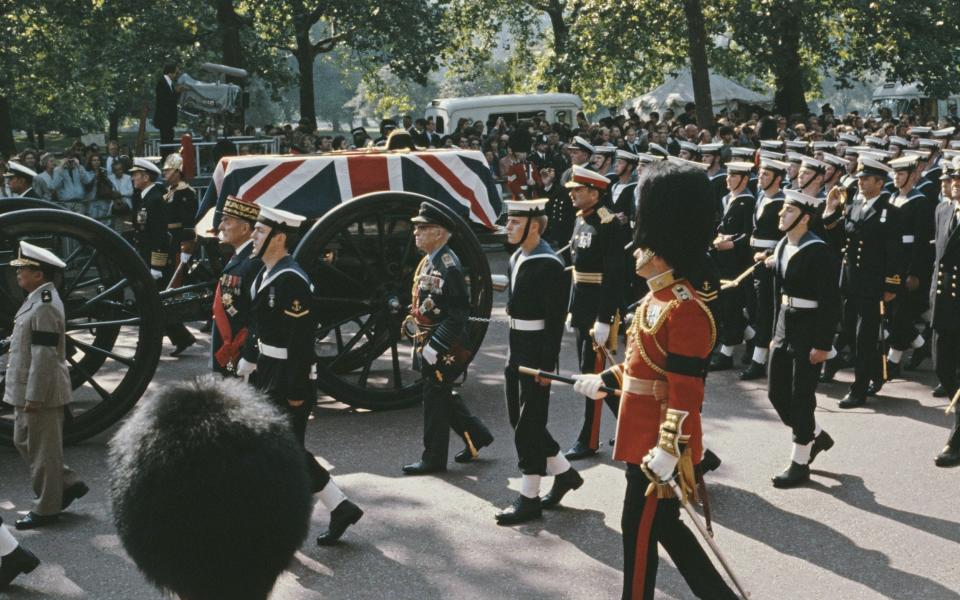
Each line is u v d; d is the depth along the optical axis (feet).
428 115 97.96
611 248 21.59
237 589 5.45
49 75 108.58
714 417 25.04
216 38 103.86
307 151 61.52
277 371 17.81
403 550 17.44
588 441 22.08
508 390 19.17
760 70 97.66
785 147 46.93
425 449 21.27
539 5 124.67
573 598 15.62
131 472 5.33
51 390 18.19
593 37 93.09
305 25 101.96
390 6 100.22
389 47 104.17
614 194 33.96
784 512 18.93
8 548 16.02
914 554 17.06
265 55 109.19
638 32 92.63
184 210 33.32
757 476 20.83
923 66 94.84
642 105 104.83
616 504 19.39
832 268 19.81
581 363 22.84
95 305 23.65
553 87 121.70
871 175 26.23
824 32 96.53
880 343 26.61
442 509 19.27
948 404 26.04
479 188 28.02
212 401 5.49
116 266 23.40
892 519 18.54
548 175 51.01
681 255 13.30
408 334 21.90
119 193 53.88
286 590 15.96
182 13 99.45
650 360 13.47
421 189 27.12
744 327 30.30
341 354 25.36
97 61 111.24
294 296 17.62
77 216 22.70
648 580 13.71
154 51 101.76
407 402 25.86
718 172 36.99
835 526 18.25
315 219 26.08
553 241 43.75
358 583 16.21
